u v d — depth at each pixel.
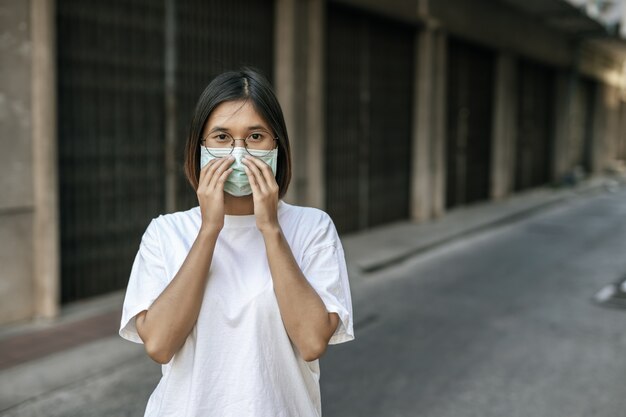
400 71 10.88
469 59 13.44
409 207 11.52
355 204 9.87
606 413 3.87
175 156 6.36
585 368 4.63
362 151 9.93
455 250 9.28
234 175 1.42
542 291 6.97
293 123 8.05
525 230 11.34
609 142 26.02
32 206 5.10
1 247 4.94
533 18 16.14
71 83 5.45
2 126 4.85
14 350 4.60
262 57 7.71
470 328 5.59
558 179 19.89
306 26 8.23
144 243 1.51
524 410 3.90
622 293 6.89
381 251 8.53
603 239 10.49
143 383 4.17
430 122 11.44
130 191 6.05
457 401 4.02
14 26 4.86
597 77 23.03
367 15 9.74
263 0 7.62
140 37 6.00
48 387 4.04
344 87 9.38
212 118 1.44
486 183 14.95
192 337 1.44
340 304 1.46
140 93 6.05
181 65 6.48
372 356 4.83
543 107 18.81
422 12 10.65
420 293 6.80
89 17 5.53
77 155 5.55
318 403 1.58
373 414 3.82
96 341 4.84
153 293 1.46
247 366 1.41
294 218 1.55
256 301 1.42
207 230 1.38
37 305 5.22
